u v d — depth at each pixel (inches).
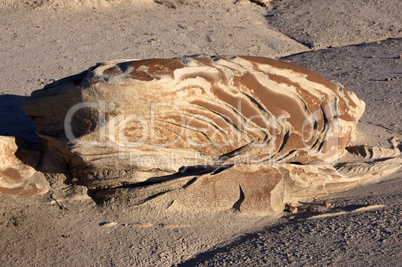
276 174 185.0
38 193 182.5
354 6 539.2
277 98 191.8
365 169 210.5
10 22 455.8
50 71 339.0
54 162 187.6
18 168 183.6
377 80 343.3
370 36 467.8
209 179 179.9
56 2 503.8
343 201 190.5
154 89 168.9
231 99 182.2
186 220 174.2
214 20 504.4
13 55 374.0
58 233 164.6
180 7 539.5
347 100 217.3
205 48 426.6
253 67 191.2
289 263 143.2
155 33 454.3
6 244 157.9
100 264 149.6
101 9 513.0
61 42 414.9
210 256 154.2
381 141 244.8
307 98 200.1
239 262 146.3
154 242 160.6
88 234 164.4
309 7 546.6
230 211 179.9
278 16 529.3
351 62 393.1
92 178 179.6
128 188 177.8
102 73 174.7
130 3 531.2
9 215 171.2
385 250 146.9
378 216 171.5
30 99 189.2
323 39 462.3
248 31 478.3
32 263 150.1
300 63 397.7
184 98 173.6
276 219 179.9
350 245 151.3
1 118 247.9
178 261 152.4
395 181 208.5
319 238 157.9
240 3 566.3
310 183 193.3
